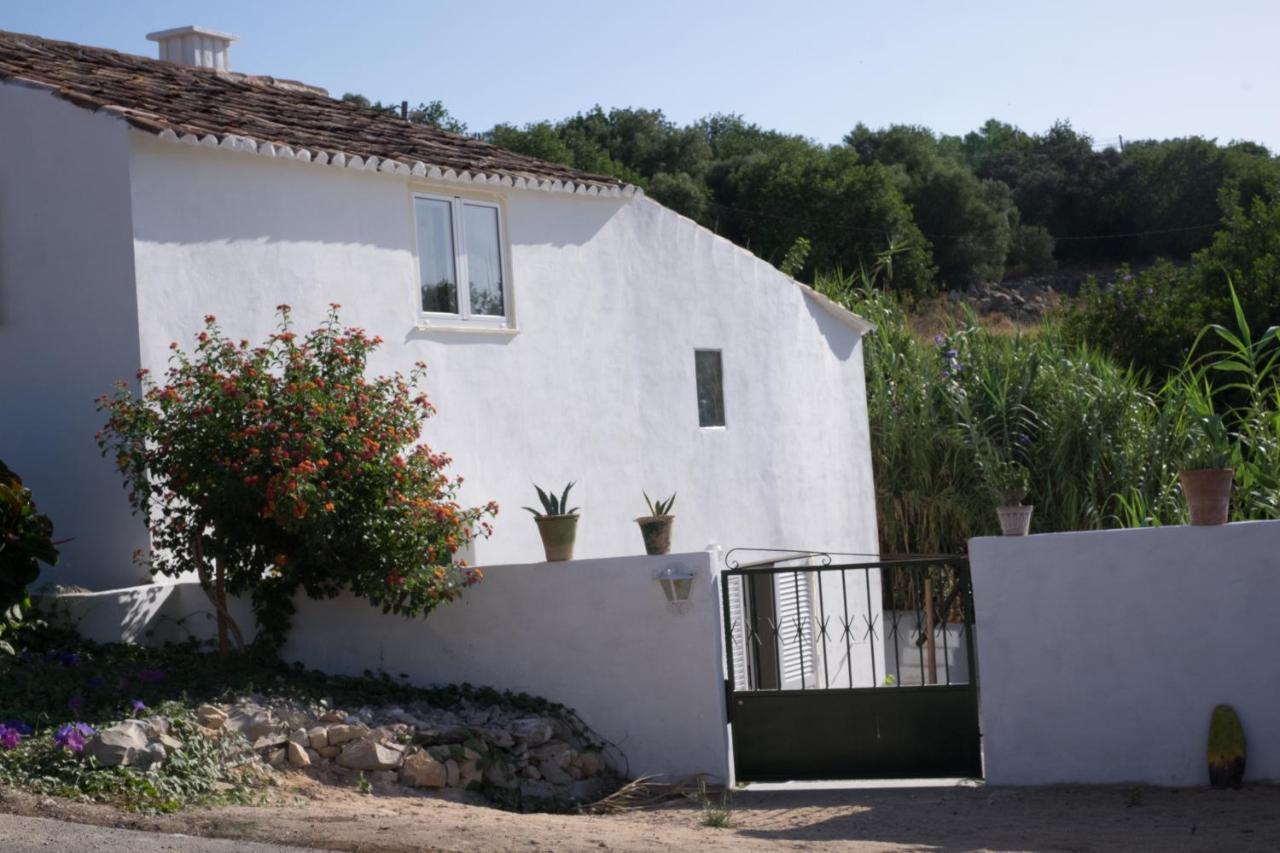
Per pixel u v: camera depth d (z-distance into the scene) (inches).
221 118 486.6
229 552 412.5
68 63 516.1
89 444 442.0
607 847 284.8
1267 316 1082.1
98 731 319.9
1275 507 703.1
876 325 960.9
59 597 408.8
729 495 697.6
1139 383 1131.3
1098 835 321.7
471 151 603.2
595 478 610.2
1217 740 368.8
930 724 397.1
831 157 1959.9
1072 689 386.3
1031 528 866.8
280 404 391.5
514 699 421.7
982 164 2463.1
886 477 885.8
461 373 544.4
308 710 376.8
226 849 263.4
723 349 705.6
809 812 367.6
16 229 454.3
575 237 610.9
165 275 442.0
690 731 408.8
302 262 486.0
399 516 401.7
